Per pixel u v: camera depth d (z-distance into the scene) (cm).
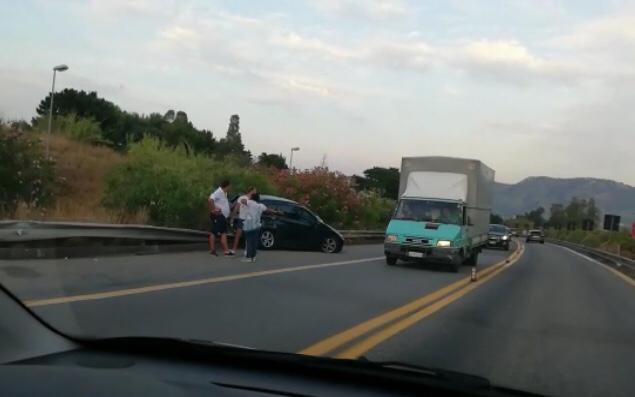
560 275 2105
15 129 1922
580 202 11888
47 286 1004
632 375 719
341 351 736
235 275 1320
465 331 922
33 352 395
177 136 6003
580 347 862
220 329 802
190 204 1944
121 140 5838
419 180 2066
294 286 1245
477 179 2098
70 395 298
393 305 1114
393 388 393
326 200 3381
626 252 4725
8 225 1259
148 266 1345
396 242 1864
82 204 1967
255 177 2598
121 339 431
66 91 6056
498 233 4006
